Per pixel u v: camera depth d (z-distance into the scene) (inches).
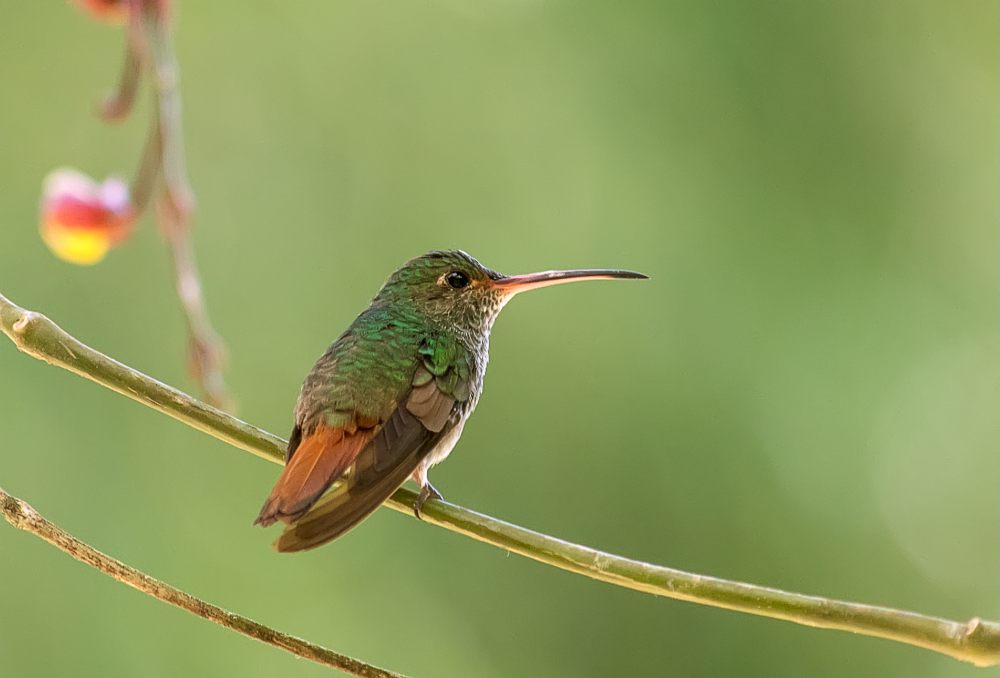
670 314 415.2
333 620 393.7
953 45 443.5
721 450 404.8
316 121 473.1
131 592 384.5
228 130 474.6
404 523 411.2
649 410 408.8
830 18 439.5
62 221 213.8
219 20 484.7
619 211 428.8
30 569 380.2
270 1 488.1
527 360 419.5
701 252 420.2
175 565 394.0
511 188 444.1
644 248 422.9
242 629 177.3
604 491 405.7
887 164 433.1
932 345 418.3
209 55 481.4
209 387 228.2
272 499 203.3
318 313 450.9
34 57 477.4
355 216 460.1
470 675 398.9
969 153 437.4
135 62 221.8
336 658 177.2
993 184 432.8
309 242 459.2
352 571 402.6
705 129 431.8
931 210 429.7
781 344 411.8
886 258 423.8
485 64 459.2
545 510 407.2
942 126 439.8
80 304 440.8
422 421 242.7
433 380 251.4
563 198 436.1
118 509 398.9
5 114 470.6
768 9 438.3
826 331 415.8
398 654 395.5
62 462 398.9
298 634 390.0
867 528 404.5
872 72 438.3
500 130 451.8
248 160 471.2
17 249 452.8
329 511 213.5
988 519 400.2
